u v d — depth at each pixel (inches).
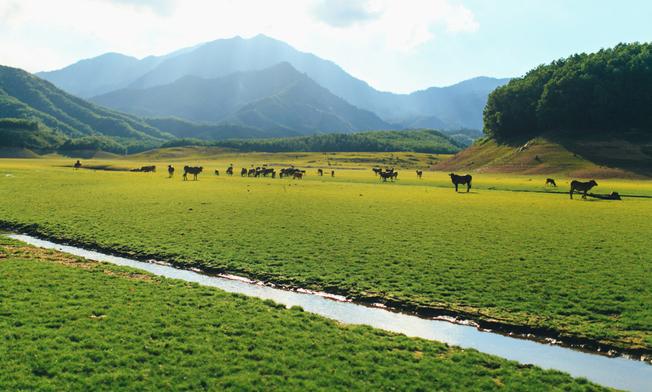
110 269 955.3
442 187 3299.7
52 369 520.7
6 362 529.3
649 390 568.7
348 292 888.9
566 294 867.4
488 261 1088.8
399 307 824.9
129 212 1686.8
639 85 5846.5
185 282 890.1
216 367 547.2
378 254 1149.1
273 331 661.9
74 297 753.0
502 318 764.6
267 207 1919.3
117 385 499.2
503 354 659.4
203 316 701.9
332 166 7150.6
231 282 957.2
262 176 4293.8
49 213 1615.4
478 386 535.2
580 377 571.8
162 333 630.5
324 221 1600.6
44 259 1016.2
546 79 6934.1
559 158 5285.4
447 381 541.6
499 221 1665.8
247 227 1457.9
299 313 752.3
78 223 1453.0
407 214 1804.9
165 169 5260.8
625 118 5949.8
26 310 678.5
